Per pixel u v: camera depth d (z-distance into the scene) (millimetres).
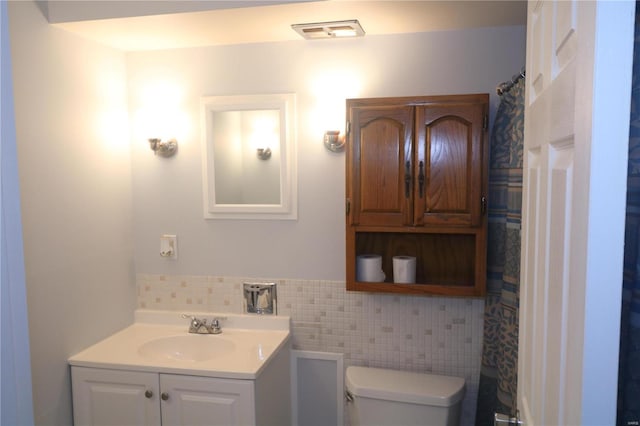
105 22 1902
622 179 503
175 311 2463
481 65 2076
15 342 693
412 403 2002
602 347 519
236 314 2395
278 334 2312
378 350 2285
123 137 2381
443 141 1959
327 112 2219
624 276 696
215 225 2389
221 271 2404
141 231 2467
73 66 2041
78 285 2078
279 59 2254
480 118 1921
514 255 1681
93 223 2170
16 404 698
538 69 950
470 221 1956
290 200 2291
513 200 1684
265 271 2363
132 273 2467
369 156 2025
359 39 2176
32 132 1824
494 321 2025
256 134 2295
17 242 692
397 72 2154
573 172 604
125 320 2404
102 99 2225
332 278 2301
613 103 501
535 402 879
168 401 1945
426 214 1989
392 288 2072
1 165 663
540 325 850
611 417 521
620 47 497
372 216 2041
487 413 2031
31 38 1820
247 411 1882
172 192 2418
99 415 2014
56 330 1954
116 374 1981
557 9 770
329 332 2324
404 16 1894
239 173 2336
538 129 926
